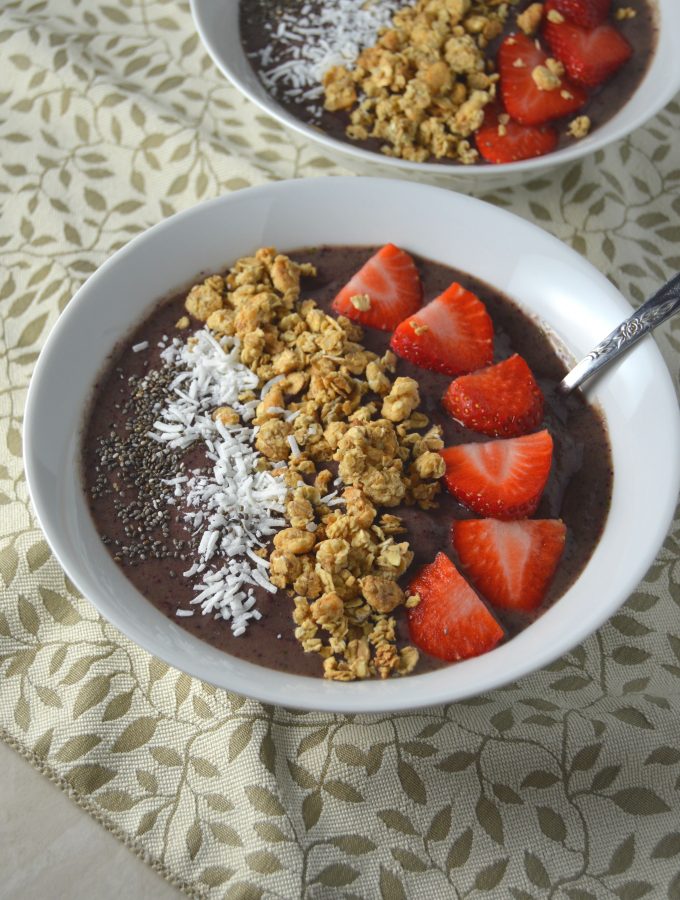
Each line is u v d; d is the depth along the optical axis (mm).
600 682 462
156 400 474
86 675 459
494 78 564
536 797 442
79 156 576
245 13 594
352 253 508
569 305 483
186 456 462
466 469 458
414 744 447
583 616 420
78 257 551
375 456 451
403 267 500
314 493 448
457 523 452
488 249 496
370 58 569
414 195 495
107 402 475
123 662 461
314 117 567
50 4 621
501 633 433
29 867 431
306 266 502
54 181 569
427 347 481
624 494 456
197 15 559
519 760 447
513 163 512
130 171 572
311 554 440
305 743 447
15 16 616
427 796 440
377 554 439
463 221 495
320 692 409
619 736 451
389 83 561
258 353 475
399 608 437
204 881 427
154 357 484
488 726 451
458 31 575
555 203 562
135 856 433
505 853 433
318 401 466
